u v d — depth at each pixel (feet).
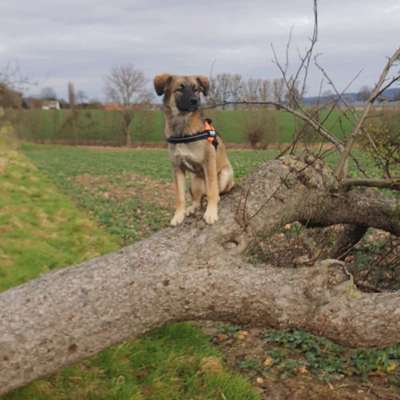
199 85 5.54
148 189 21.56
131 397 4.89
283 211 5.05
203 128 5.05
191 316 4.49
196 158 5.01
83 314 4.11
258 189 4.95
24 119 66.03
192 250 4.51
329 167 5.65
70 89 70.59
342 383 5.52
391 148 6.05
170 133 5.17
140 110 68.39
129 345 5.87
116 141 67.77
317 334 4.39
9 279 8.29
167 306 4.35
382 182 5.20
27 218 13.69
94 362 5.50
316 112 5.51
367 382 5.51
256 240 4.89
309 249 6.56
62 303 4.10
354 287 4.36
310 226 6.29
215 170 4.99
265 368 5.90
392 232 6.08
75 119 68.08
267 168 5.13
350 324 4.18
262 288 4.39
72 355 4.15
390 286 6.70
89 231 12.98
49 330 4.01
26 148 59.67
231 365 6.02
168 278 4.32
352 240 6.89
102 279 4.26
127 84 69.00
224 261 4.53
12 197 16.99
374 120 5.98
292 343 6.38
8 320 4.00
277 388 5.49
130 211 15.97
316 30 4.95
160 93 5.41
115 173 28.96
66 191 21.26
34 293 4.19
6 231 11.84
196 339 6.38
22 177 22.66
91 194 20.20
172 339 6.30
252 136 45.75
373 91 5.30
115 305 4.19
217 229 4.66
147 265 4.37
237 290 4.38
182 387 5.37
